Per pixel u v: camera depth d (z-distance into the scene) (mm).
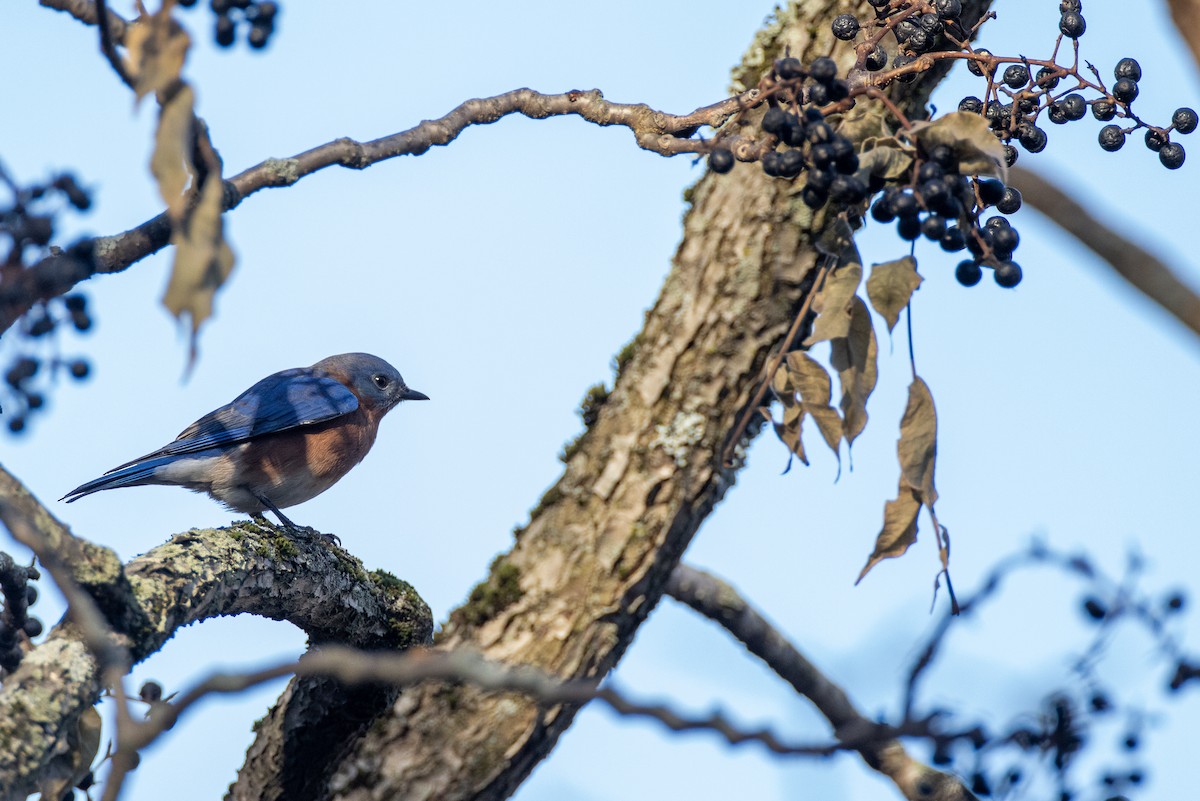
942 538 8727
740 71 10312
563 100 10500
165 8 7207
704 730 5777
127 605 8844
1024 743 7305
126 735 6184
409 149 10141
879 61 9492
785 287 9375
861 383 8945
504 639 9352
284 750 11391
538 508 9703
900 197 8117
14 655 9125
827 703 12984
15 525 6586
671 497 9383
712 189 9820
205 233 7074
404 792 9172
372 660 5840
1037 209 9594
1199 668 7469
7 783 7695
